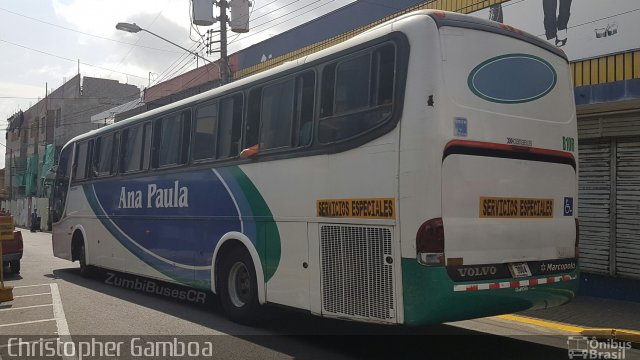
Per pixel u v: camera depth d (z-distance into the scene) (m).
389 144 5.39
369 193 5.55
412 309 5.07
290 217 6.60
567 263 6.13
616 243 9.20
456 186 5.18
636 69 8.56
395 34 5.53
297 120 6.65
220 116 8.17
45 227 43.62
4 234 9.63
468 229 5.21
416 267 5.04
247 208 7.38
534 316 8.23
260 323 7.52
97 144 12.20
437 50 5.26
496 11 10.65
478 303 5.24
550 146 6.07
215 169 8.12
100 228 11.75
